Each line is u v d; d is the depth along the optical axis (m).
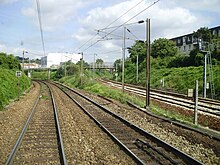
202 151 12.30
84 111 24.41
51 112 23.31
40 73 145.62
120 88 58.62
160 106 30.48
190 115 24.72
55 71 139.62
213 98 40.81
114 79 101.62
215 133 16.14
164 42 89.94
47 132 15.39
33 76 143.00
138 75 81.31
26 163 10.05
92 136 14.74
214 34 86.00
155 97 40.09
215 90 43.31
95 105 29.80
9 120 18.86
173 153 11.63
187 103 32.59
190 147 12.92
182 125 18.02
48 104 29.41
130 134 15.41
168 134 15.62
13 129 16.05
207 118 22.86
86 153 11.48
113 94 41.12
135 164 10.20
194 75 54.44
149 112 24.58
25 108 25.72
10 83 37.72
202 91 45.06
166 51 88.75
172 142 13.68
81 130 16.17
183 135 15.42
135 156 10.66
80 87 67.25
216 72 50.41
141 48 105.12
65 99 36.00
